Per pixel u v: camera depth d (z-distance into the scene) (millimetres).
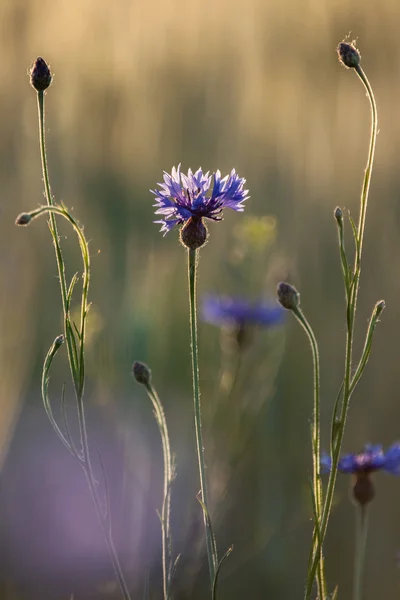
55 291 2436
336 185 2646
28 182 2582
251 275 2318
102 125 2641
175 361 2301
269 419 2277
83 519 2158
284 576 2186
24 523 2166
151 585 2059
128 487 2141
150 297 2348
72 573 2133
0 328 2320
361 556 1992
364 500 1990
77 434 2219
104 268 2434
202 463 1866
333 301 2486
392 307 2412
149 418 2225
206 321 2236
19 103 2703
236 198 1904
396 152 2656
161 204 1904
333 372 2369
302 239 2582
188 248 1897
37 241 2504
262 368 2275
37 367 2324
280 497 2225
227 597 2172
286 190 2672
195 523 2133
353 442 2246
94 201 2559
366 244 2566
